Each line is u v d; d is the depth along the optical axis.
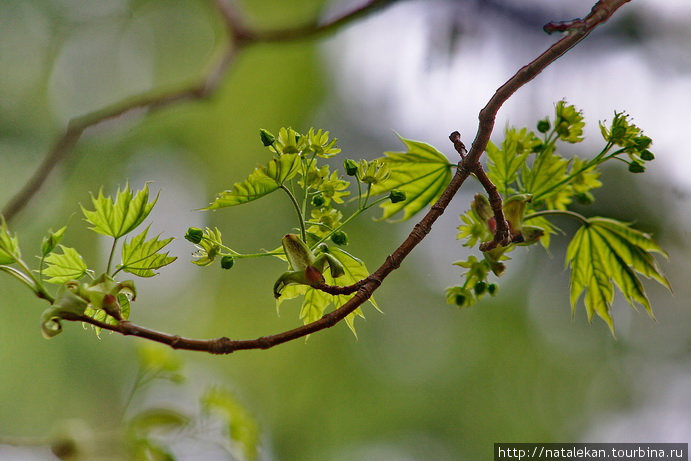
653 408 9.37
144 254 2.23
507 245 2.29
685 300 8.84
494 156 2.64
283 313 9.88
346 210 9.44
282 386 9.59
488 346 9.81
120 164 10.51
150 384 3.69
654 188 6.86
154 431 3.62
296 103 10.52
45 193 4.65
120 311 2.08
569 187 2.67
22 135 10.96
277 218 10.02
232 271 10.16
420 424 9.55
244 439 3.74
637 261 2.70
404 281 9.83
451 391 9.66
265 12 10.27
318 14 5.47
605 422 9.47
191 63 12.52
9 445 3.46
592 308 2.76
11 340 9.17
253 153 10.59
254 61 10.52
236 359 9.80
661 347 9.31
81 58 12.05
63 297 2.04
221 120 10.66
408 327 9.82
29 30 11.45
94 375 9.61
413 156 2.69
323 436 9.41
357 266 2.35
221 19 5.50
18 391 9.14
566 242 8.33
